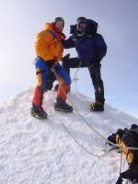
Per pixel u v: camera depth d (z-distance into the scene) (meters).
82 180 3.37
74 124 4.39
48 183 3.32
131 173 3.07
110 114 4.93
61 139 4.03
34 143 3.93
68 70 5.11
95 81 4.89
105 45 4.84
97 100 4.89
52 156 3.71
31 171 3.47
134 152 3.35
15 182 3.31
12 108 4.71
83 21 4.79
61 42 4.84
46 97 4.95
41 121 4.37
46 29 4.60
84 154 3.78
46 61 4.49
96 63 4.88
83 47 4.88
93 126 4.42
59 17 4.69
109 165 3.59
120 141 3.59
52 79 4.78
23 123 4.33
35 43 4.47
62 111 4.61
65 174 3.46
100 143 4.04
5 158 3.65
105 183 3.33
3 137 4.04
